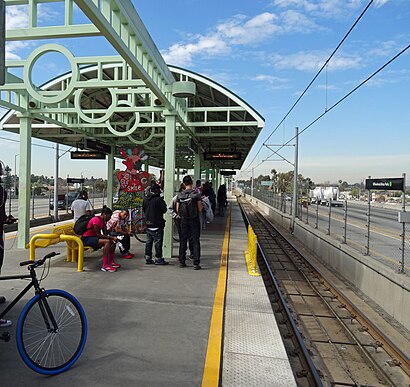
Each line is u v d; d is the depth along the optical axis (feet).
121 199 37.22
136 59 19.13
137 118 34.37
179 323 14.19
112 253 22.65
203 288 19.03
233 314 15.60
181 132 41.98
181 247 23.72
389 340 18.47
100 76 23.00
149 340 12.60
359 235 50.37
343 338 19.94
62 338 10.71
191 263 25.11
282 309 22.33
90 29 16.84
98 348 11.90
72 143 51.03
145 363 10.98
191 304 16.47
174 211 24.52
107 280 19.97
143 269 22.89
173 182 27.61
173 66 35.60
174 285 19.42
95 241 21.93
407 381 15.46
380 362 17.02
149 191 24.80
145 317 14.75
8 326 13.20
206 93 39.83
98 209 77.10
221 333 13.30
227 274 22.61
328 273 34.32
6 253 26.45
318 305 25.45
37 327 10.36
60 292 10.81
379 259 31.50
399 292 21.76
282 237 56.75
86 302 16.34
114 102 28.35
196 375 10.36
